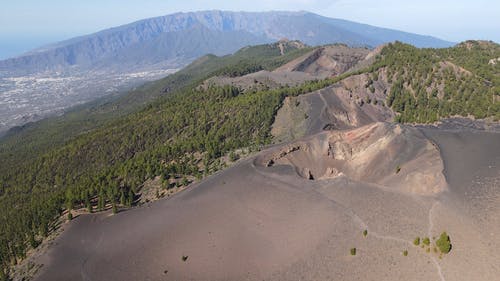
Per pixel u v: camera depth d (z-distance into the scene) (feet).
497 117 479.00
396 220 244.42
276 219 268.21
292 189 298.76
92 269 263.90
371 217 250.57
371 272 208.64
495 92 527.81
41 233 325.62
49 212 351.87
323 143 373.81
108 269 260.21
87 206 351.87
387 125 362.74
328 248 230.27
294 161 365.20
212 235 266.36
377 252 220.64
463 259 208.64
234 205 293.23
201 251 253.85
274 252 238.27
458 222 234.99
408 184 279.28
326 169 359.46
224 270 233.35
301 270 219.00
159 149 470.80
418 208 253.24
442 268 205.26
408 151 323.57
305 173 344.08
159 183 382.42
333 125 517.55
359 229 240.94
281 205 281.74
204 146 458.50
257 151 403.75
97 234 308.40
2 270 279.08
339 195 281.33
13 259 301.43
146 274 245.65
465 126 463.01
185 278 234.17
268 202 287.89
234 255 243.60
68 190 388.57
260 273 224.53
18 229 349.41
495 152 310.45
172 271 242.58
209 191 324.19
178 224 288.30
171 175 394.32
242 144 476.54
